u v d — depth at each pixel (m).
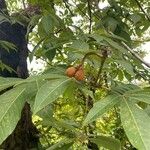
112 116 1.98
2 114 0.61
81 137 0.85
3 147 1.60
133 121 0.56
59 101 1.92
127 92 0.64
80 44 0.92
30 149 1.52
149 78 1.48
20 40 1.75
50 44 1.23
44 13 1.36
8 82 0.69
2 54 1.68
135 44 1.86
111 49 0.89
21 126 1.64
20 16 1.69
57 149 0.81
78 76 0.70
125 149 1.71
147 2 1.87
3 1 1.74
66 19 1.75
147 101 0.60
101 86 0.75
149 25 1.67
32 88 0.67
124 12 1.51
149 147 0.52
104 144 0.81
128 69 0.85
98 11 1.54
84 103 1.63
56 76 0.67
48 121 0.82
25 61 1.79
